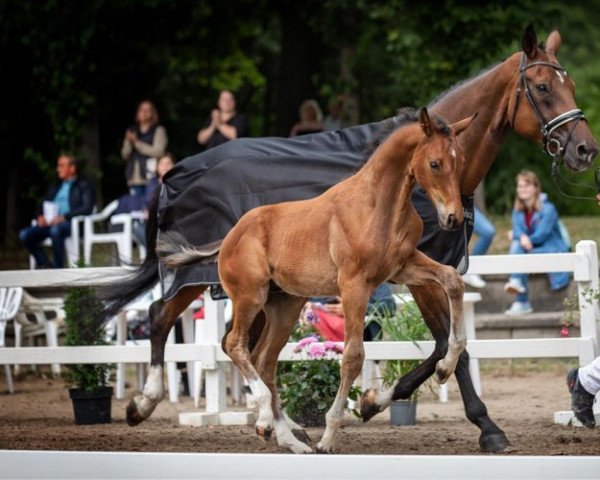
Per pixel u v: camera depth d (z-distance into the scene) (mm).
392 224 8984
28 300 16719
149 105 20594
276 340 10047
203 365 12555
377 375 13641
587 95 35688
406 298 13180
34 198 25547
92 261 14000
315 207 9422
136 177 20469
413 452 9852
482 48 21484
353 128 10922
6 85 24812
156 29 25094
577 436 10594
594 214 33281
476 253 17672
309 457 6832
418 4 21438
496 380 16156
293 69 25344
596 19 38250
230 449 10320
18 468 7129
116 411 13977
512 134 31312
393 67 26844
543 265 11852
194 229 11227
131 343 15188
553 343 11703
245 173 10938
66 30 22734
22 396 15586
